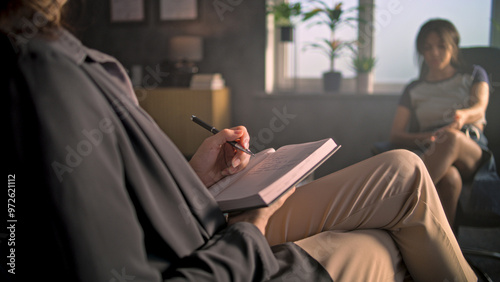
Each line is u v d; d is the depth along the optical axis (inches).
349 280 25.1
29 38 18.1
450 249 28.1
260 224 25.6
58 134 17.1
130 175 20.1
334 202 29.4
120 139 19.9
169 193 21.7
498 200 53.2
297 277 23.2
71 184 17.3
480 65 77.0
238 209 24.7
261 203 23.5
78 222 17.3
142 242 19.5
